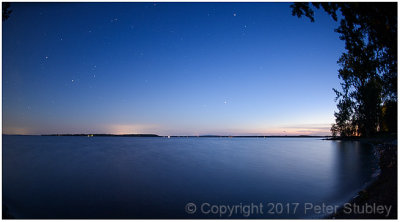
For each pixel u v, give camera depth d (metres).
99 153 27.77
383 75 11.50
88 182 11.49
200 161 20.03
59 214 7.13
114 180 11.96
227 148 38.72
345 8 8.33
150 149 35.44
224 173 13.95
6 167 16.58
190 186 10.57
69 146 41.81
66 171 14.86
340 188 9.83
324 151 29.20
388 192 7.12
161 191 9.70
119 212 7.27
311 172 14.08
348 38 9.83
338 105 49.59
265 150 33.12
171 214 7.07
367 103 41.91
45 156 24.06
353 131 52.72
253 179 12.04
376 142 36.50
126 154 26.66
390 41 8.20
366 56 10.62
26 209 7.54
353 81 40.69
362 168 14.92
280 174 13.48
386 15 7.59
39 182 11.55
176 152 29.75
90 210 7.43
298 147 40.44
